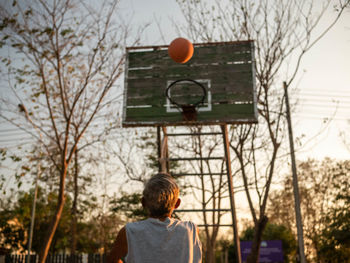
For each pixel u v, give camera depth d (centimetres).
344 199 2384
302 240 1334
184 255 164
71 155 1012
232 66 744
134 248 162
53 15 947
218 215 1150
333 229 2345
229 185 684
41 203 2586
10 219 2509
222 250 4597
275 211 2889
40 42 944
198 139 1177
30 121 994
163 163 718
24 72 964
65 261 1577
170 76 750
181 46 525
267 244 3300
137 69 764
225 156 705
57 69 966
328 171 2597
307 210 2727
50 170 1164
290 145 1274
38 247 2659
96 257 1588
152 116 721
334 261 2595
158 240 164
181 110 718
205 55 759
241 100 716
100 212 1953
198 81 740
